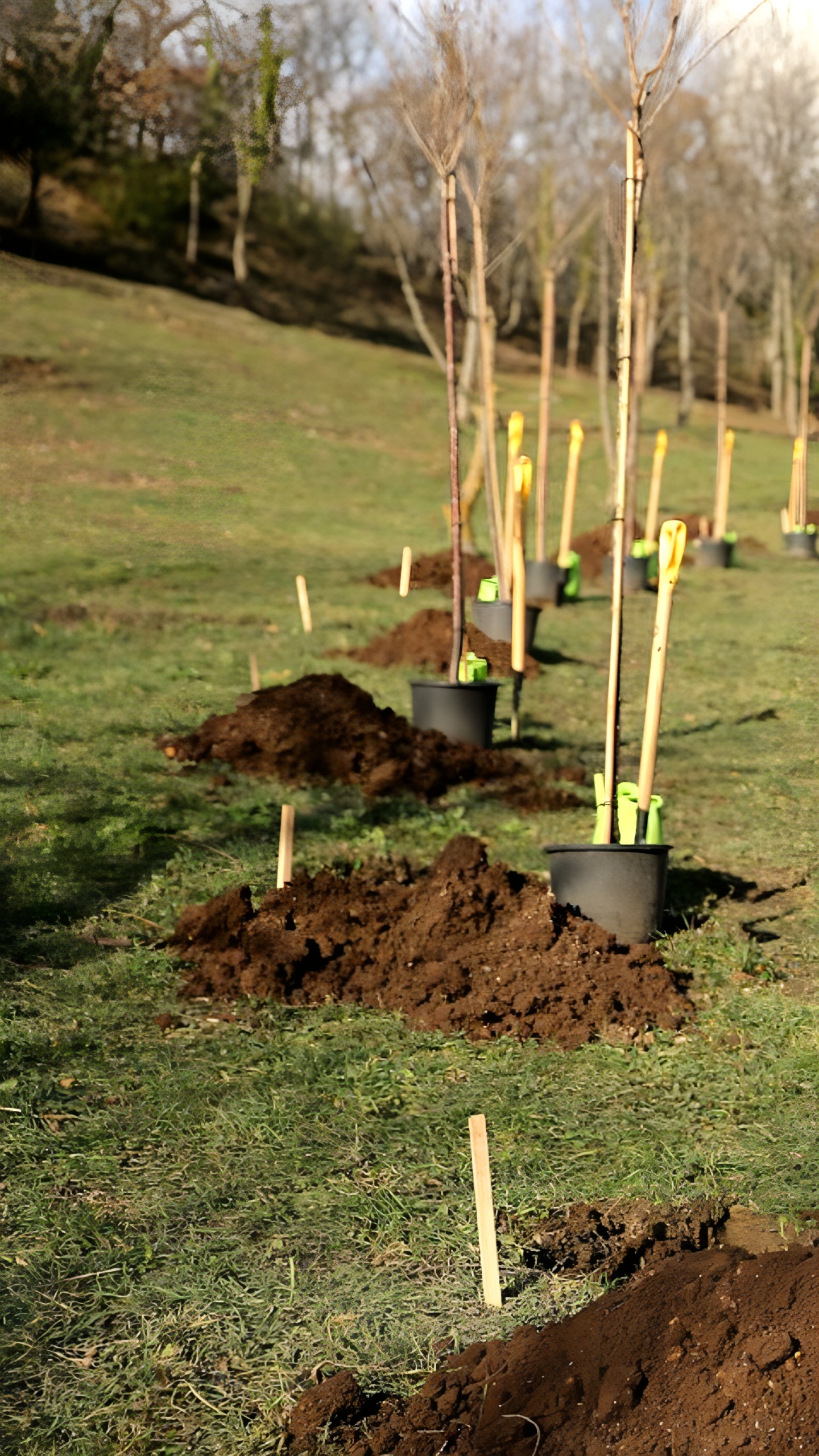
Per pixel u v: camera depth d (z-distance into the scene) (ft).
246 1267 9.75
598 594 45.73
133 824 20.38
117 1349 8.80
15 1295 9.29
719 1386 7.54
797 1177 11.06
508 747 26.84
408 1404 8.20
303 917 16.52
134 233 116.88
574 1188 10.89
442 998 14.87
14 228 30.81
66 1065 13.03
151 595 40.16
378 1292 9.38
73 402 35.81
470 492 47.88
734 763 25.68
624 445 15.60
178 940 16.25
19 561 38.11
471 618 34.71
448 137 23.17
